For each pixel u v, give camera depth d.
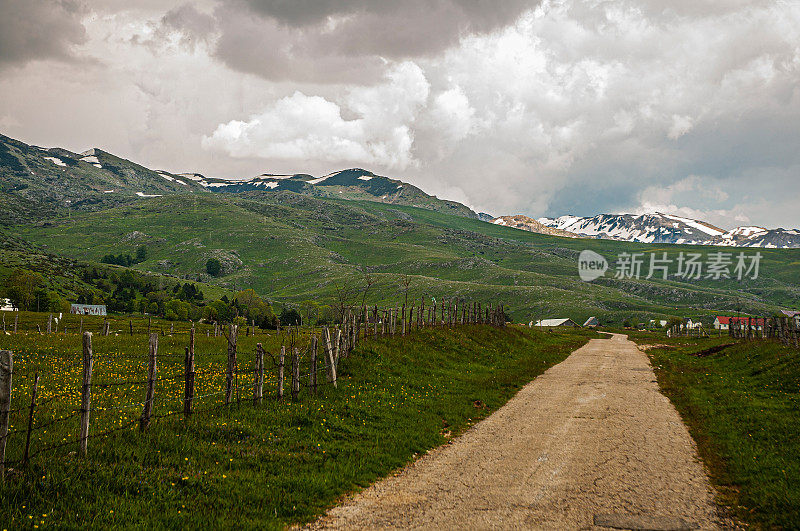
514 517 10.91
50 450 12.17
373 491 12.38
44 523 9.12
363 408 19.70
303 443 15.23
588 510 11.32
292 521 10.53
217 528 9.84
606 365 39.56
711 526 10.59
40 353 31.25
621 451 15.95
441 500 11.84
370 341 31.55
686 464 14.68
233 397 19.58
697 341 73.25
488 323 57.56
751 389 26.41
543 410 22.17
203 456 13.29
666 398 25.27
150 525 9.70
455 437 17.67
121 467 11.77
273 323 135.38
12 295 166.62
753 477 13.17
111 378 23.50
